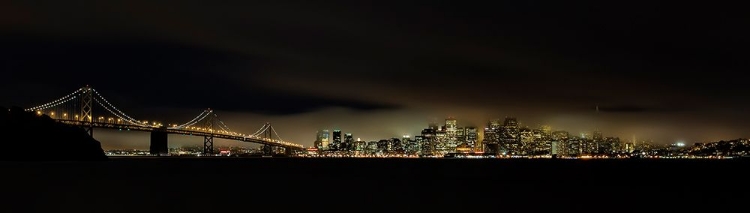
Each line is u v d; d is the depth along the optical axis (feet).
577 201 193.77
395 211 165.37
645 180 314.35
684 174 383.65
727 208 176.86
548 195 214.28
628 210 171.53
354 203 181.98
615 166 571.28
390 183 273.33
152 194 198.90
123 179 269.44
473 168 506.07
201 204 173.27
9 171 295.28
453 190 233.96
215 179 286.66
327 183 269.23
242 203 177.78
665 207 179.22
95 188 215.92
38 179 249.34
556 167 543.80
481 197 204.33
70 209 155.33
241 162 624.59
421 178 322.55
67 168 342.44
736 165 606.96
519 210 169.89
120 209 158.20
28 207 157.38
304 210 164.86
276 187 239.09
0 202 166.40
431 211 166.30
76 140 452.76
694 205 183.42
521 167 540.11
